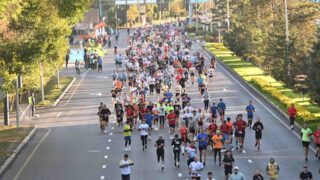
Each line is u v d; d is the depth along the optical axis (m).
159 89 107.31
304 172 49.16
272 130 78.00
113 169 62.06
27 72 79.50
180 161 64.12
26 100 110.12
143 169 61.19
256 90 108.31
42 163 65.81
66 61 157.88
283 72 111.50
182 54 151.00
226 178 54.53
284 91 105.62
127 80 128.50
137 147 71.44
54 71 120.75
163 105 81.81
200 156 61.59
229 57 163.75
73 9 118.19
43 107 103.56
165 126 82.62
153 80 111.50
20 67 75.81
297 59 108.44
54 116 95.62
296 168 59.72
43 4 97.25
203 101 97.06
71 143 75.44
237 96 105.38
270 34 127.00
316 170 58.69
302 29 131.62
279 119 84.94
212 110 81.81
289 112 77.38
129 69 135.50
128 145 69.62
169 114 75.00
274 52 118.69
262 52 136.75
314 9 133.50
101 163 64.69
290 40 115.56
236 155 65.75
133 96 96.44
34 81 100.75
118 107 85.94
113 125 86.06
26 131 82.94
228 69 141.62
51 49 82.44
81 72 149.50
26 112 99.94
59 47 108.12
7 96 89.88
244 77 124.56
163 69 128.75
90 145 73.75
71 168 63.16
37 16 88.19
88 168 62.88
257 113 89.69
